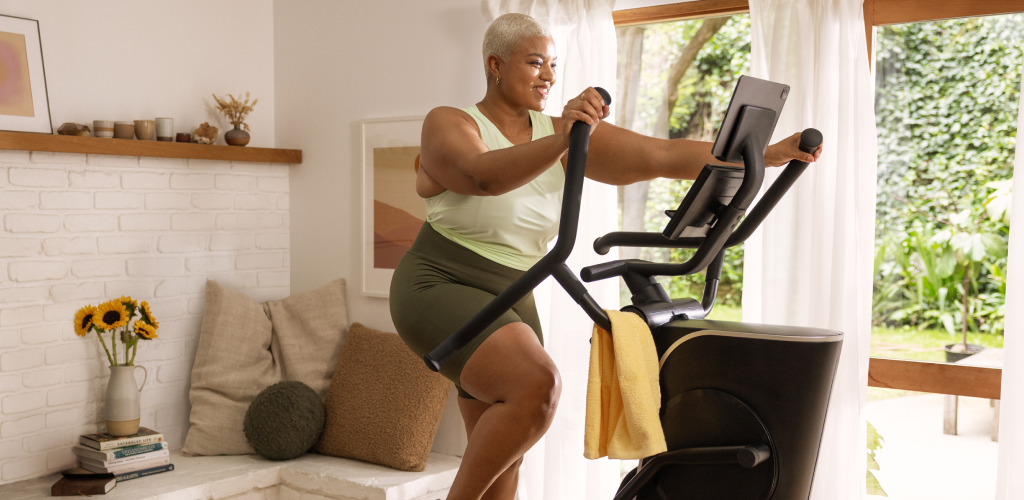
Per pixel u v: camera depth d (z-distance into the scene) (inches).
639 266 59.4
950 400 107.9
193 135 142.3
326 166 153.7
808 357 53.9
